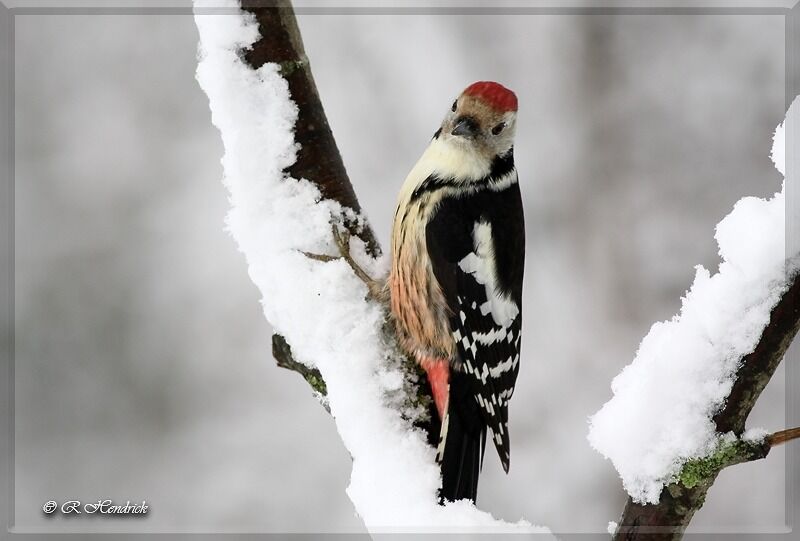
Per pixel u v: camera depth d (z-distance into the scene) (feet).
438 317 19.40
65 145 43.96
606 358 40.32
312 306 15.78
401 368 18.42
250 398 40.55
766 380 11.51
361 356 15.62
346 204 16.90
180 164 44.24
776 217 11.38
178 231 43.14
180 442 39.47
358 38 43.86
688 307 12.00
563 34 44.70
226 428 39.75
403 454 14.99
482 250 20.39
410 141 42.50
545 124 44.11
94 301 41.65
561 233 42.80
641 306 41.27
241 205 16.10
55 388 40.16
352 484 15.05
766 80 44.11
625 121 44.11
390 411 15.46
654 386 11.93
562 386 39.99
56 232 42.78
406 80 43.65
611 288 41.60
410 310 19.08
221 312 41.88
